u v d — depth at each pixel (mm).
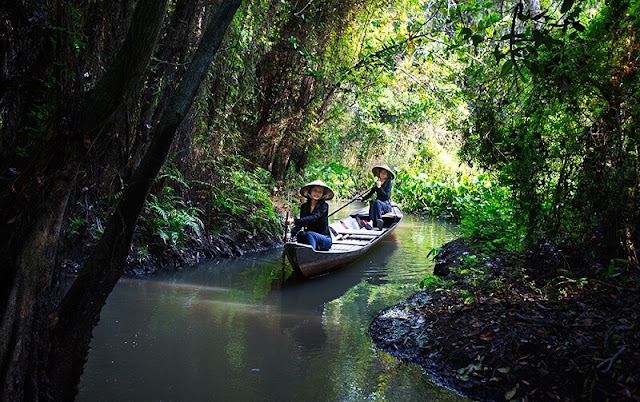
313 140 13492
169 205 7562
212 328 4973
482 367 3855
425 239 10633
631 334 3695
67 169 2531
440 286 5645
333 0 9703
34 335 2525
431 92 10594
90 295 2785
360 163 18031
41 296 2568
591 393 3377
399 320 4965
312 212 7391
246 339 4715
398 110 15477
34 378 2521
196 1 6305
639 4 3998
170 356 4258
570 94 4320
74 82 2695
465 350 4090
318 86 10852
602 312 4051
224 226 8680
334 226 9648
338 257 7461
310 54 8891
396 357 4344
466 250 7289
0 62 2596
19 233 2482
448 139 17141
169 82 6328
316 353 4422
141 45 2531
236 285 6641
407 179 16219
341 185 16547
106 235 2805
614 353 3590
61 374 2732
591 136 4617
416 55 10672
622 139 4461
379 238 9453
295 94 10797
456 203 13836
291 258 6750
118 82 2557
